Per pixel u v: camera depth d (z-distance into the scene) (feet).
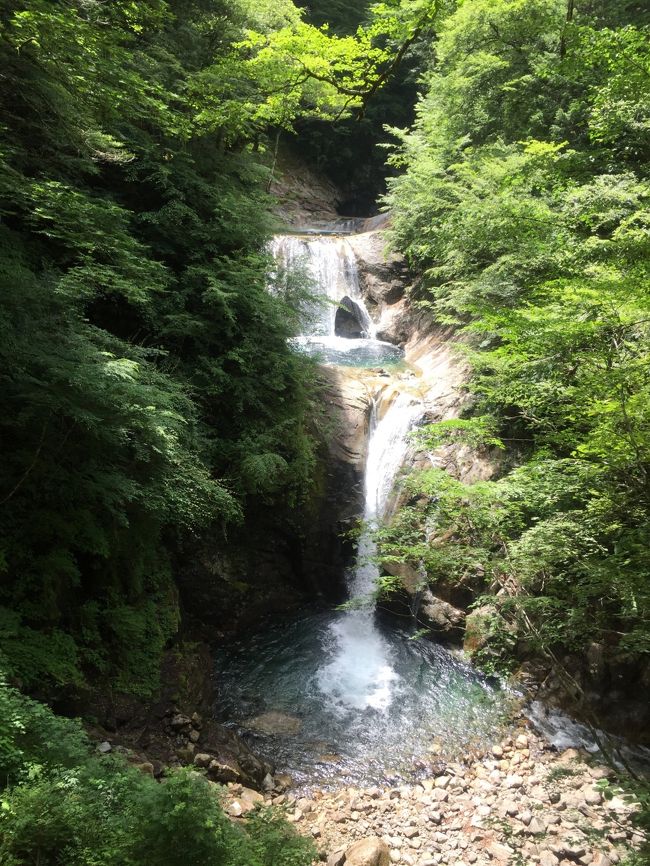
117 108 29.45
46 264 28.30
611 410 16.88
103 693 21.89
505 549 20.86
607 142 32.32
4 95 28.99
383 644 33.81
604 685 25.95
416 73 82.38
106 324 34.94
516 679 29.09
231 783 21.07
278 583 37.29
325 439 38.96
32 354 19.95
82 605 23.03
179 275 38.34
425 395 42.45
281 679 30.19
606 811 20.86
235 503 30.86
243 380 35.35
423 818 21.11
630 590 16.87
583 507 21.29
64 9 24.20
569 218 23.81
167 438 23.63
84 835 10.65
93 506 23.29
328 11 83.97
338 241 63.62
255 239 40.91
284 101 29.04
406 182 49.21
